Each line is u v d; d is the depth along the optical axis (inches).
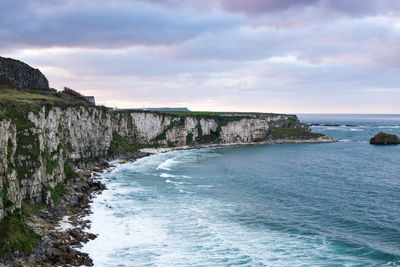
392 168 4397.1
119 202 2647.6
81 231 2001.7
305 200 2778.1
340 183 3444.9
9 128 1977.1
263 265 1651.1
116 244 1877.5
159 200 2728.8
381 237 1999.3
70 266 1592.0
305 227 2161.7
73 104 4072.3
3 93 3725.4
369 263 1669.5
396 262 1678.2
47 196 2333.9
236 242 1923.0
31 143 2383.1
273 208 2554.1
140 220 2253.9
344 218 2329.0
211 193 2984.7
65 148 3565.5
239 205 2625.5
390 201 2755.9
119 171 3996.1
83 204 2509.8
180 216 2347.4
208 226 2162.9
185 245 1879.9
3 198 1747.0
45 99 3782.0
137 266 1642.5
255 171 4151.1
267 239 1967.3
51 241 1796.3
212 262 1683.1
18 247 1594.5
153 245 1876.2
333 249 1830.7
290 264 1660.9
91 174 3654.0
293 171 4163.4
